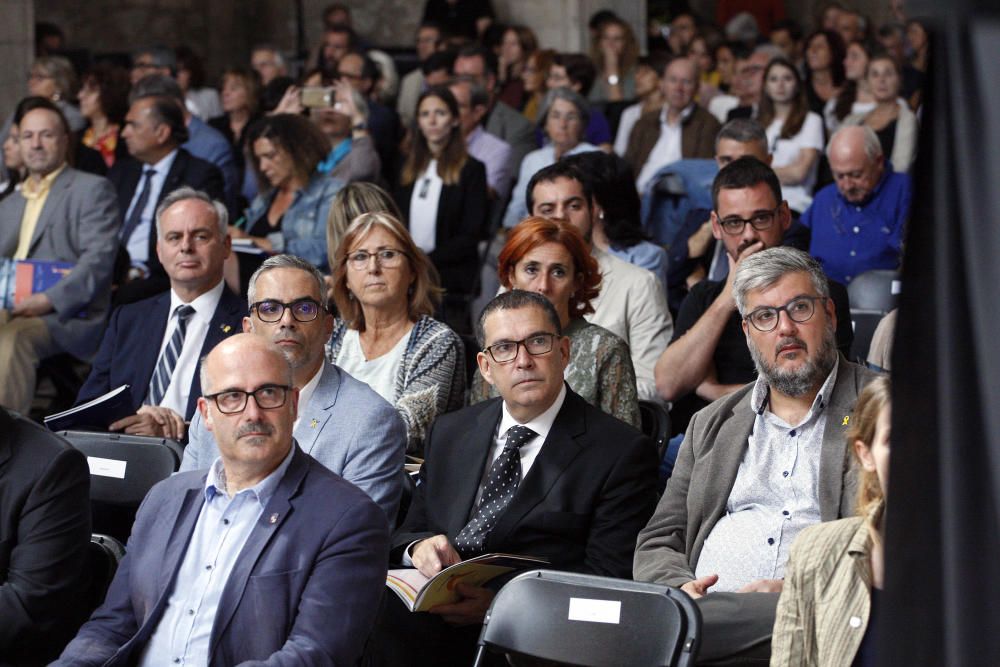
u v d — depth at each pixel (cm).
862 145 661
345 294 520
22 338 712
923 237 146
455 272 827
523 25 1473
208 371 341
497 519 405
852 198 670
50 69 1093
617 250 607
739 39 1392
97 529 452
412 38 1581
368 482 415
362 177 895
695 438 398
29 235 759
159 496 354
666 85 985
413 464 470
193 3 1573
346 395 429
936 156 144
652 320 541
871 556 299
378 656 394
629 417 471
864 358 546
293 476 342
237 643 329
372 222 507
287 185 775
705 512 388
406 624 398
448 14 1462
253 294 437
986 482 142
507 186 977
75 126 1049
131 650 340
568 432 412
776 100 872
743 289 381
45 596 358
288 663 318
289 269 435
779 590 353
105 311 754
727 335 502
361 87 1152
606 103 1148
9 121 1046
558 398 418
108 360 557
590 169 605
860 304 605
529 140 1077
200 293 548
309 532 334
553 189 548
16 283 731
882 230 667
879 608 156
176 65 1223
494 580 382
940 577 144
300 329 430
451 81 982
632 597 318
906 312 148
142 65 1203
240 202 951
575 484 405
